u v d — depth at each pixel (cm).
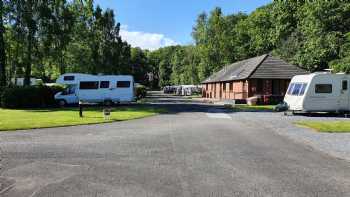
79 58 5819
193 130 1684
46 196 684
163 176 834
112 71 7075
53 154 1077
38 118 2222
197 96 7588
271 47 7094
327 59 3856
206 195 697
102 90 3931
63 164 946
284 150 1184
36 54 3988
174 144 1280
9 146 1212
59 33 4088
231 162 991
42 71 4550
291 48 5544
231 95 5059
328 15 3759
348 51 3491
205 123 2012
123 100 3972
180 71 12094
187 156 1067
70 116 2388
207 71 8450
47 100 3738
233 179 814
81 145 1244
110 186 751
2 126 1775
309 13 3909
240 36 8062
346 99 2631
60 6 4331
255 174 862
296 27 5072
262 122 2077
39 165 932
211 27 8494
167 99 5800
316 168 931
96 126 1847
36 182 777
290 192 721
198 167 927
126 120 2180
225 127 1812
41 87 3644
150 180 798
